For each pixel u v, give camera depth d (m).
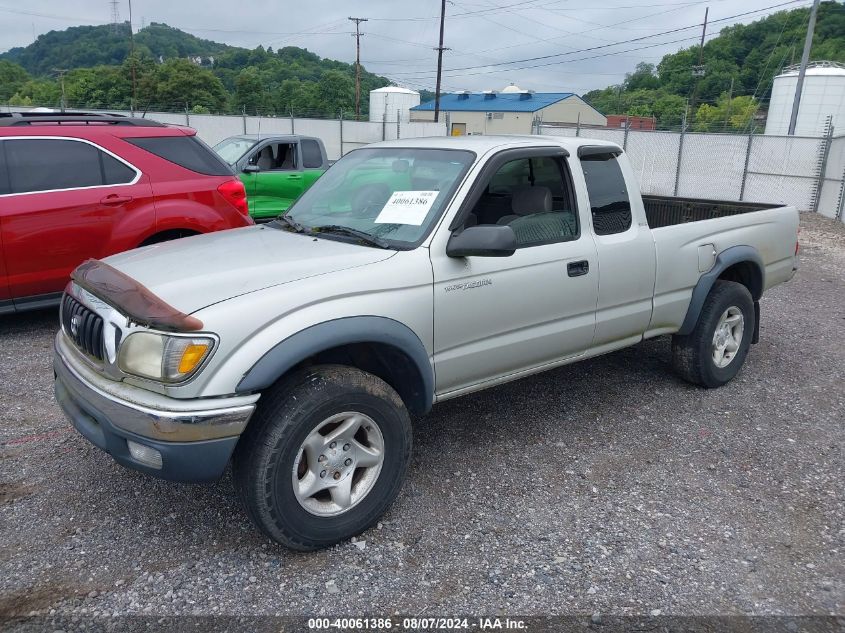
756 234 5.37
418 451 4.19
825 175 18.97
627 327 4.55
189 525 3.36
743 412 4.91
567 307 4.10
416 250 3.46
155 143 6.67
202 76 70.62
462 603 2.87
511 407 4.89
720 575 3.09
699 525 3.48
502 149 3.89
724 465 4.12
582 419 4.71
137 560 3.09
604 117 69.00
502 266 3.72
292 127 35.53
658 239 4.64
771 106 34.03
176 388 2.77
